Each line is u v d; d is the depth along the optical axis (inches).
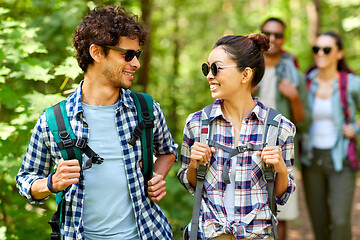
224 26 685.9
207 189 122.1
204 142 122.6
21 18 240.4
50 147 118.2
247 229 118.1
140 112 123.6
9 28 204.7
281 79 230.2
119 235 119.0
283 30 232.7
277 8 642.2
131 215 120.9
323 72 242.1
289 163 124.5
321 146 236.4
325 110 236.2
